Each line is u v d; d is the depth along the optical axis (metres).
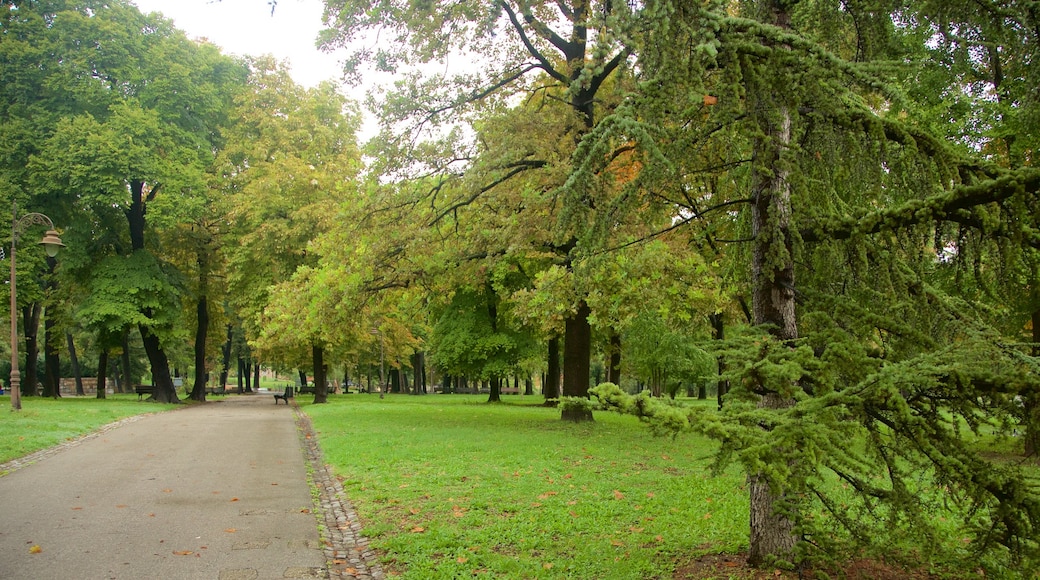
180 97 28.06
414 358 56.53
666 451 12.23
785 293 5.29
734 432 3.75
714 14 4.28
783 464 3.62
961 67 4.74
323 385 33.00
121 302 26.41
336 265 18.12
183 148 27.53
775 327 4.92
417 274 17.39
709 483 9.12
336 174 26.39
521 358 29.48
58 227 26.75
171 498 8.48
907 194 4.64
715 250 7.75
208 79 30.95
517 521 7.20
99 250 27.66
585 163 4.76
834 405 3.88
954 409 4.05
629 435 14.70
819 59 4.33
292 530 7.05
